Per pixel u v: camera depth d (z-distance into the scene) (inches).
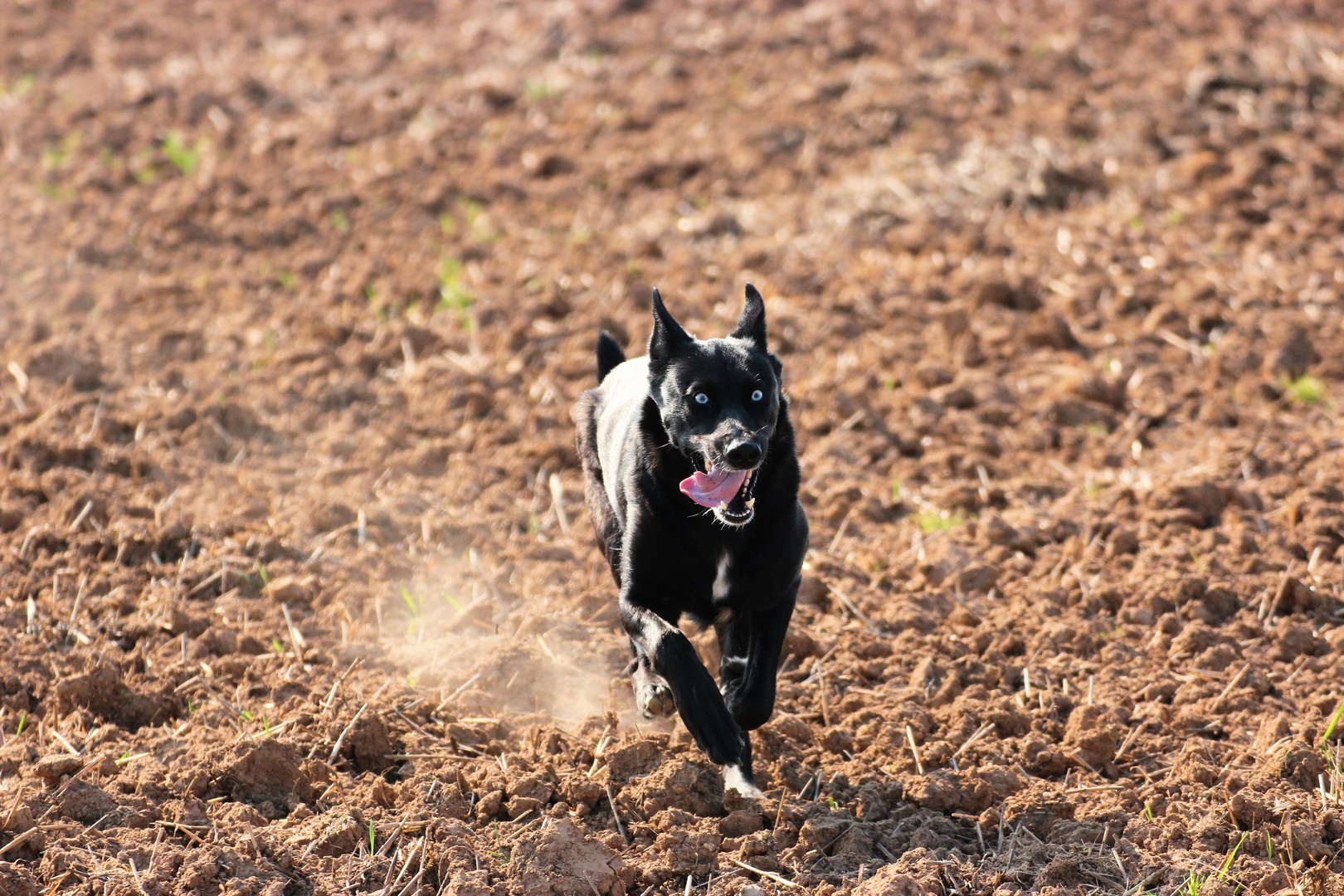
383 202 738.8
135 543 423.2
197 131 855.7
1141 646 373.4
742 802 301.3
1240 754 317.1
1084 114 761.0
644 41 971.3
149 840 286.5
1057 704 345.7
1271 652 365.4
